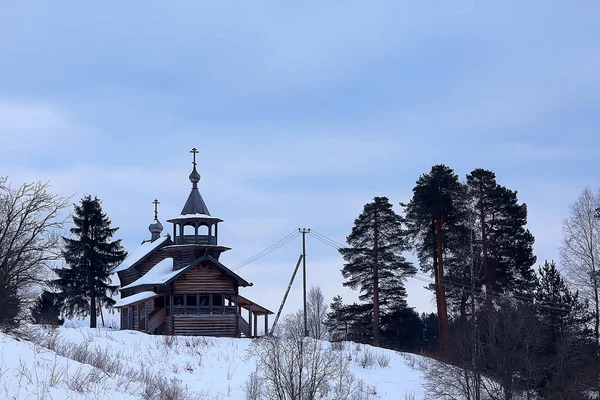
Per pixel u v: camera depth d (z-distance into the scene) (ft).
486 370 135.74
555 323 149.89
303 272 189.06
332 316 239.91
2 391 57.00
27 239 105.40
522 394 135.74
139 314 200.95
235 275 189.37
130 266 219.00
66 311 221.25
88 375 68.74
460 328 168.66
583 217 169.17
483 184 194.39
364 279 211.82
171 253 202.28
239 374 116.98
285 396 95.20
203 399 97.40
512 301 162.30
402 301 213.87
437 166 199.52
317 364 97.55
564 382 136.36
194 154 204.54
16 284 92.48
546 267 161.07
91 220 224.74
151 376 98.17
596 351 150.82
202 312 189.06
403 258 211.20
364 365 141.59
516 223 191.72
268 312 196.03
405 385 133.39
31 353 69.15
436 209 192.44
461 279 193.06
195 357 124.16
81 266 221.66
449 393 131.03
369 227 211.61
